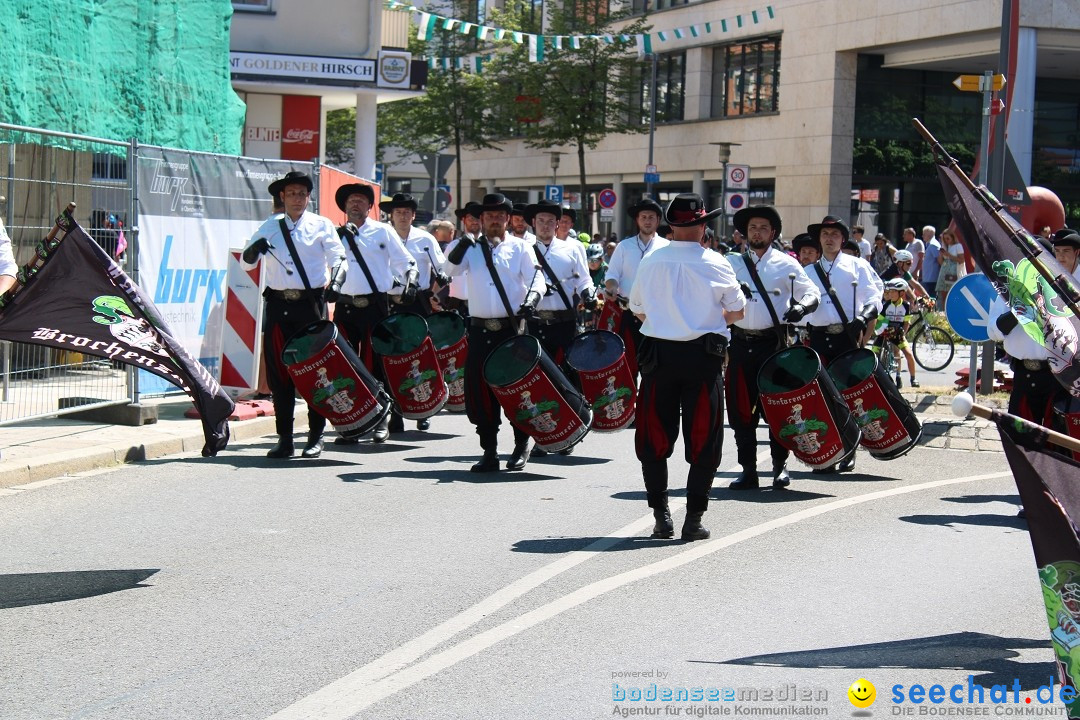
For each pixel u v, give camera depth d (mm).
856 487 10383
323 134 28797
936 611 6648
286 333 10859
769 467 11445
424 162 25891
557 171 55125
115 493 9281
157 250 12781
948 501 9773
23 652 5695
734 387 10219
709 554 7809
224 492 9414
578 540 8117
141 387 12812
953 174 6496
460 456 11484
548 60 43094
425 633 6059
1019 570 7570
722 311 8109
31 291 7223
